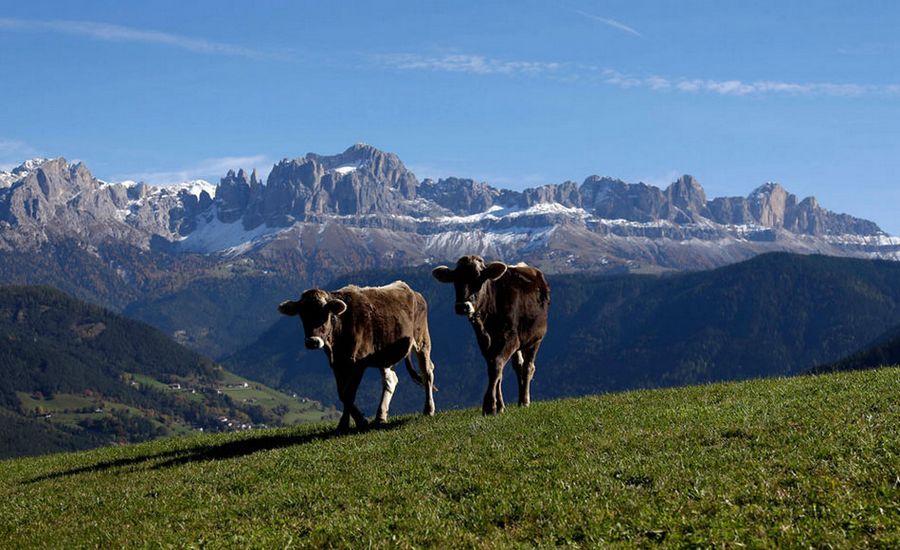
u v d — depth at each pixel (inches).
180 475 773.9
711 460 561.0
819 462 524.1
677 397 860.6
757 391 835.4
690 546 424.8
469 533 486.3
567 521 481.1
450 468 632.4
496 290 912.9
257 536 524.7
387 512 542.9
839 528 416.8
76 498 745.0
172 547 525.0
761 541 411.8
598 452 628.1
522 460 629.6
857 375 876.0
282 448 860.6
